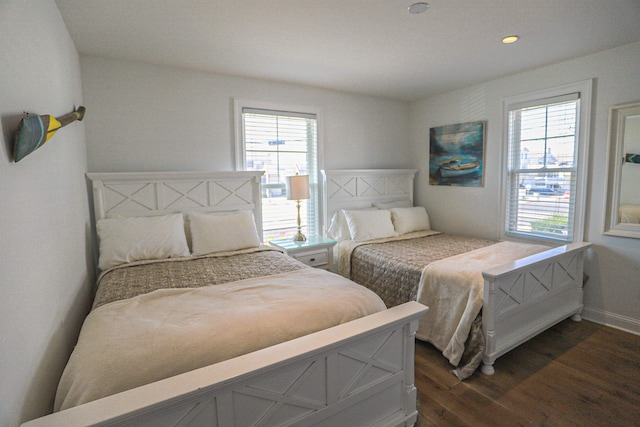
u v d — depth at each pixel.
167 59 2.94
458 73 3.42
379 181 4.38
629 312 2.85
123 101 2.96
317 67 3.19
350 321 1.59
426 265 2.72
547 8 2.10
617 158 2.83
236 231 2.95
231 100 3.44
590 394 2.06
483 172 3.87
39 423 0.93
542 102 3.28
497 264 2.62
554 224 3.31
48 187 1.44
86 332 1.38
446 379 2.23
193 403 1.12
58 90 1.83
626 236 2.81
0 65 0.97
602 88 2.88
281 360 1.24
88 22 2.18
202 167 3.34
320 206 4.06
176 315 1.49
